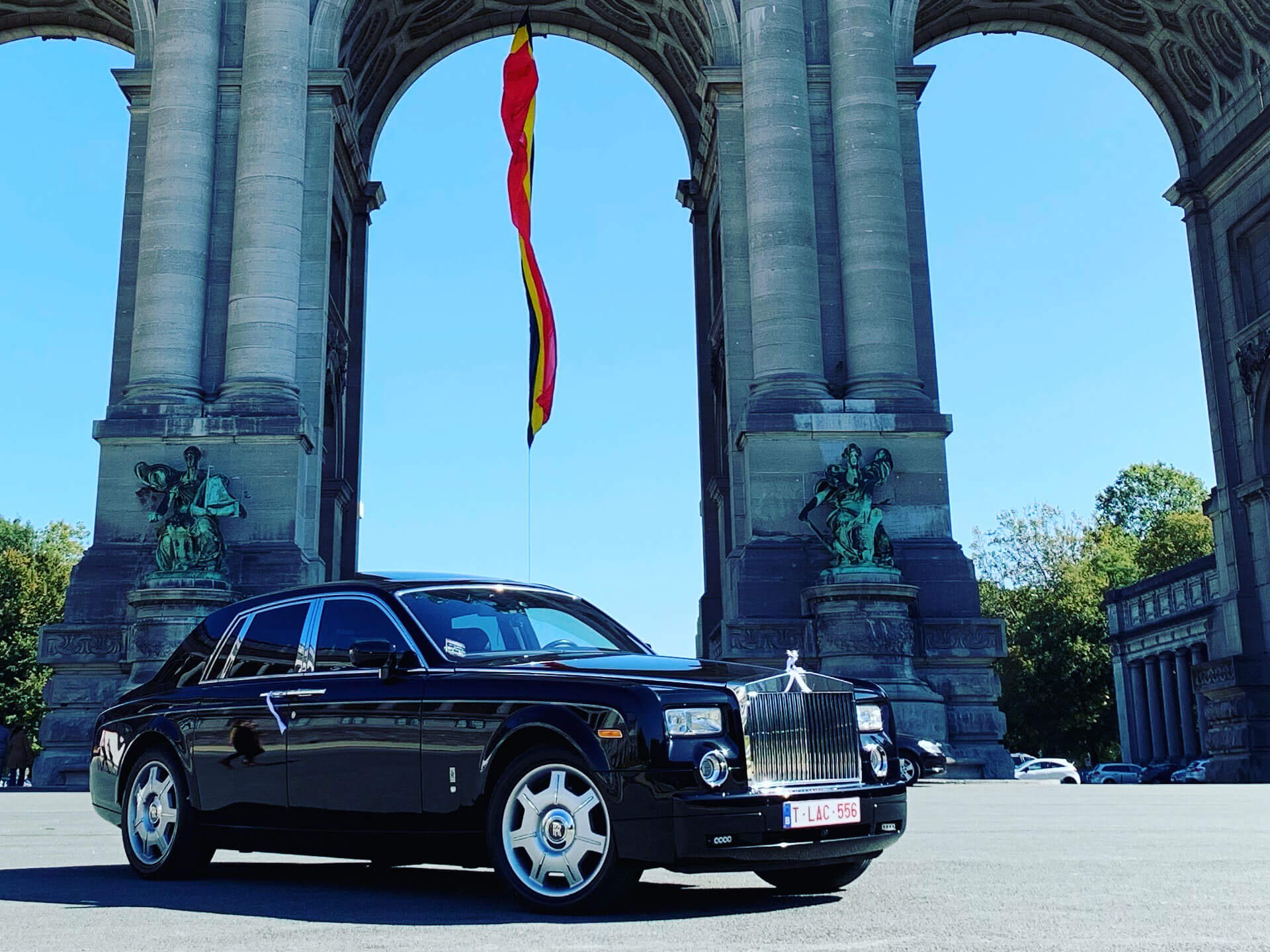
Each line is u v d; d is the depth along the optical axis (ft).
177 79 122.31
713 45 131.23
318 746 30.66
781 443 116.47
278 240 119.65
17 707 258.16
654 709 25.71
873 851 28.43
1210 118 162.50
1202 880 31.17
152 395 115.44
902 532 115.34
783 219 122.11
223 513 110.93
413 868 36.17
